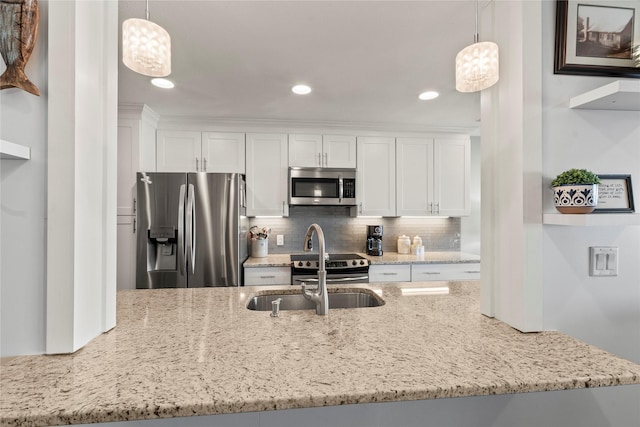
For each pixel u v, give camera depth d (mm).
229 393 688
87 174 938
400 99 2654
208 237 2771
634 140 1110
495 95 1181
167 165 3115
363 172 3418
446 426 997
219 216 2787
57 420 625
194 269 2746
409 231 3801
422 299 1494
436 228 3834
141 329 1085
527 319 1045
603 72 1080
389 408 973
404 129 3436
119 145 2746
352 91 2479
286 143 3307
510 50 1094
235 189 2818
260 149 3268
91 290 970
